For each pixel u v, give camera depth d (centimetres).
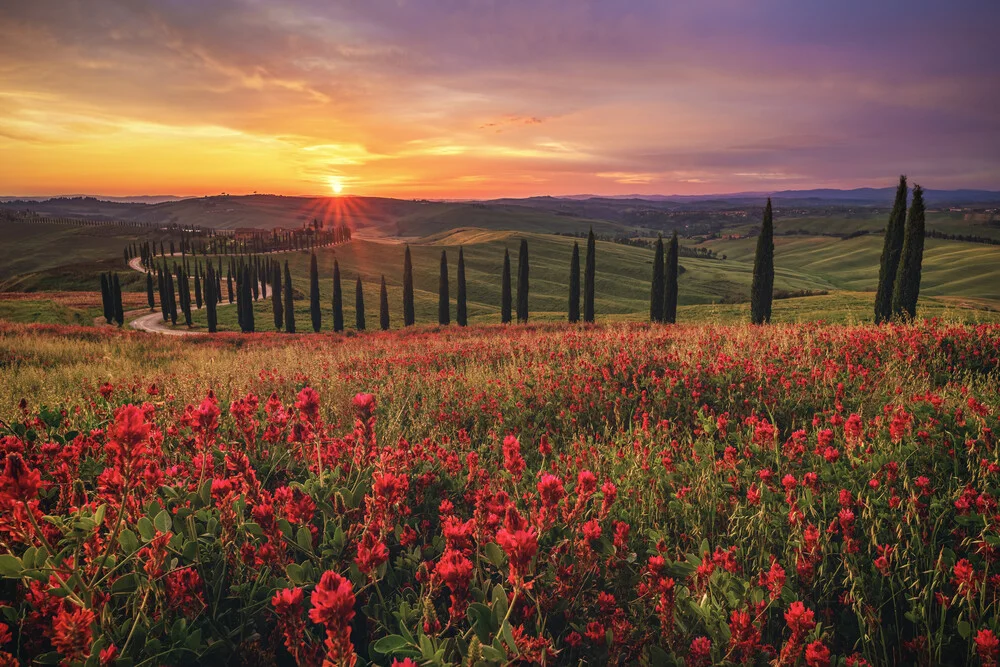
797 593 243
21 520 162
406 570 235
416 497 302
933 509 291
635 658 209
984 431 375
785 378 638
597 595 233
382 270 17550
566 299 14525
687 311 7556
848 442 372
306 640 195
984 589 212
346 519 245
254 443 323
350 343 2733
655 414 604
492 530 241
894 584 254
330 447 316
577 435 553
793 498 304
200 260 17512
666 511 321
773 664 183
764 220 4538
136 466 195
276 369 992
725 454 352
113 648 151
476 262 18850
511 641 163
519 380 745
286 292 8206
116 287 8881
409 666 143
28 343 2059
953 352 831
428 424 553
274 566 230
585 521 273
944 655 216
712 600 213
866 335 934
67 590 159
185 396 590
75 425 393
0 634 162
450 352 1401
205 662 186
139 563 197
